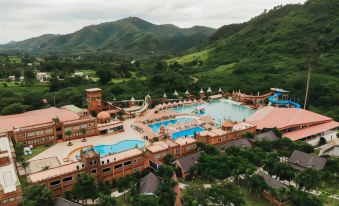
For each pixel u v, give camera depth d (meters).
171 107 175.88
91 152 83.00
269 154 89.44
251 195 76.94
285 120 126.00
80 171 78.81
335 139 114.19
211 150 94.06
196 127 131.75
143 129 127.81
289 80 194.88
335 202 72.94
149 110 166.12
